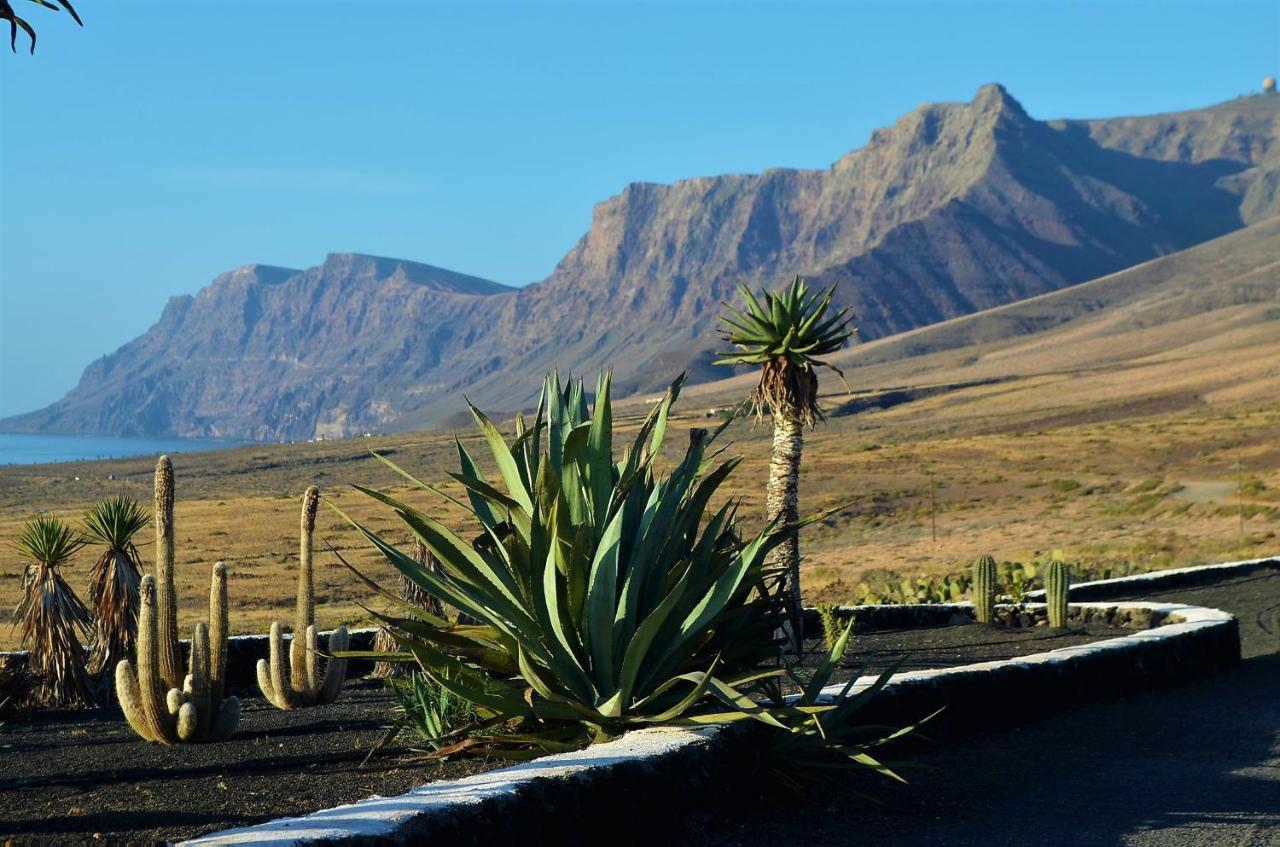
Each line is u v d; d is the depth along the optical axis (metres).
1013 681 9.73
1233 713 10.43
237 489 136.38
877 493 84.62
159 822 5.96
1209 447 96.69
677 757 6.27
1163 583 21.55
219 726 8.62
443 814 5.04
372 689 12.04
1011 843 6.34
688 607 7.25
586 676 7.12
